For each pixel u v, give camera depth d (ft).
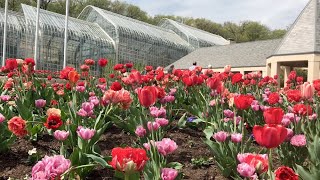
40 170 6.65
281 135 6.27
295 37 106.73
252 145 15.57
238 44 160.86
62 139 10.66
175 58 160.35
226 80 25.68
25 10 112.98
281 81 119.75
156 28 163.84
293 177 6.14
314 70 97.76
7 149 13.50
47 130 15.42
